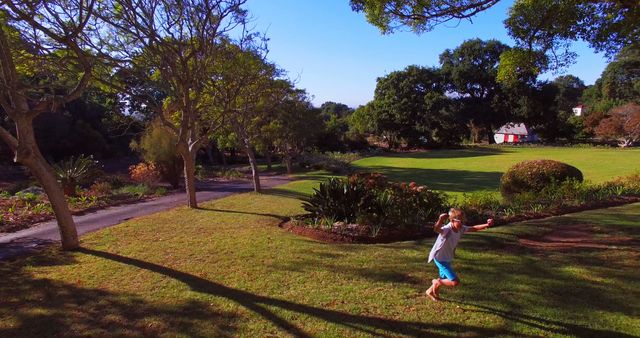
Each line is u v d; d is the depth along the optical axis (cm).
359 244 808
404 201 953
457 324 450
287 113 2939
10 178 2922
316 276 614
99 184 1841
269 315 481
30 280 626
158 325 463
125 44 1197
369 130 6356
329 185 1027
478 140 6988
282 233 920
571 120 6425
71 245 810
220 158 4938
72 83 1151
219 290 564
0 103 749
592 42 931
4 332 455
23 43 842
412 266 650
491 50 6103
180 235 922
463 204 1098
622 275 578
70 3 902
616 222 914
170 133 2155
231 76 1416
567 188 1234
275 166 4106
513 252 714
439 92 6259
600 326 436
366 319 466
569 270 608
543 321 452
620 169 2639
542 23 912
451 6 896
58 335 446
